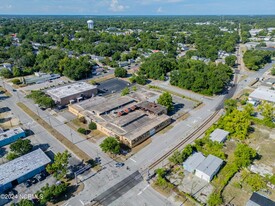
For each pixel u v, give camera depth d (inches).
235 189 2080.5
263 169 2315.5
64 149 2642.7
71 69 5093.5
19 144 2484.0
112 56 6968.5
